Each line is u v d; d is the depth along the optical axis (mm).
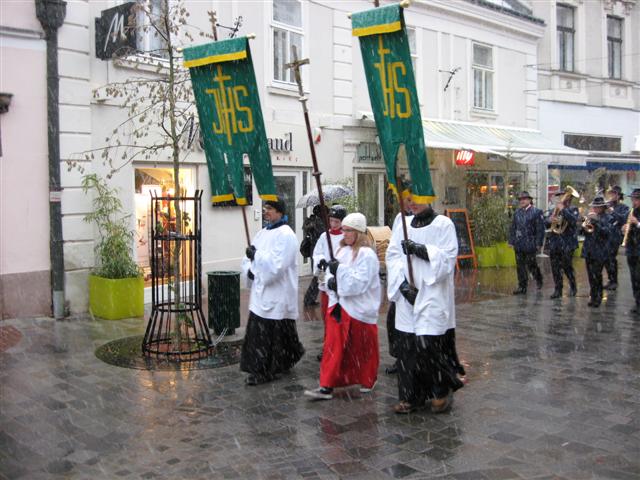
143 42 10039
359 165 14375
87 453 4609
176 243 7297
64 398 5758
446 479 4160
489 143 15852
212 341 7652
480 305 10508
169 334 7555
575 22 20734
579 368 6691
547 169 19516
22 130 8758
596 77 21328
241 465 4398
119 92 8445
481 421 5184
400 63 5137
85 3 9273
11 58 8625
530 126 19281
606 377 6371
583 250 10305
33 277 8930
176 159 7367
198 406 5566
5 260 8680
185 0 10664
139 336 8031
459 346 7656
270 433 4957
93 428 5070
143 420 5242
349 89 14070
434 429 5020
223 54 6305
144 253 10422
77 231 9258
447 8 16188
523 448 4633
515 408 5484
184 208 10766
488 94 17984
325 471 4297
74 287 9258
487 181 17750
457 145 14461
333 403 5648
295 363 6594
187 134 10484
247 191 11812
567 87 20422
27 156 8820
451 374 5375
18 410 5465
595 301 10312
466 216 15844
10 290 8734
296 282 6340
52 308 9109
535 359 7059
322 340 7957
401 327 5391
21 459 4508
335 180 13812
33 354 7191
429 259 5133
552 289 12266
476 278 13781
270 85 12305
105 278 9094
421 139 5141
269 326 6172
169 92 7633
